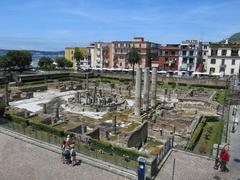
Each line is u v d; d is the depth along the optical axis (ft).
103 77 357.82
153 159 69.97
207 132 122.62
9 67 385.09
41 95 231.09
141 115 150.30
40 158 81.82
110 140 108.27
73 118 148.46
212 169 74.79
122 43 441.68
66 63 488.44
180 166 76.18
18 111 140.05
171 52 394.73
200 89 255.91
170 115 144.97
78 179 69.31
